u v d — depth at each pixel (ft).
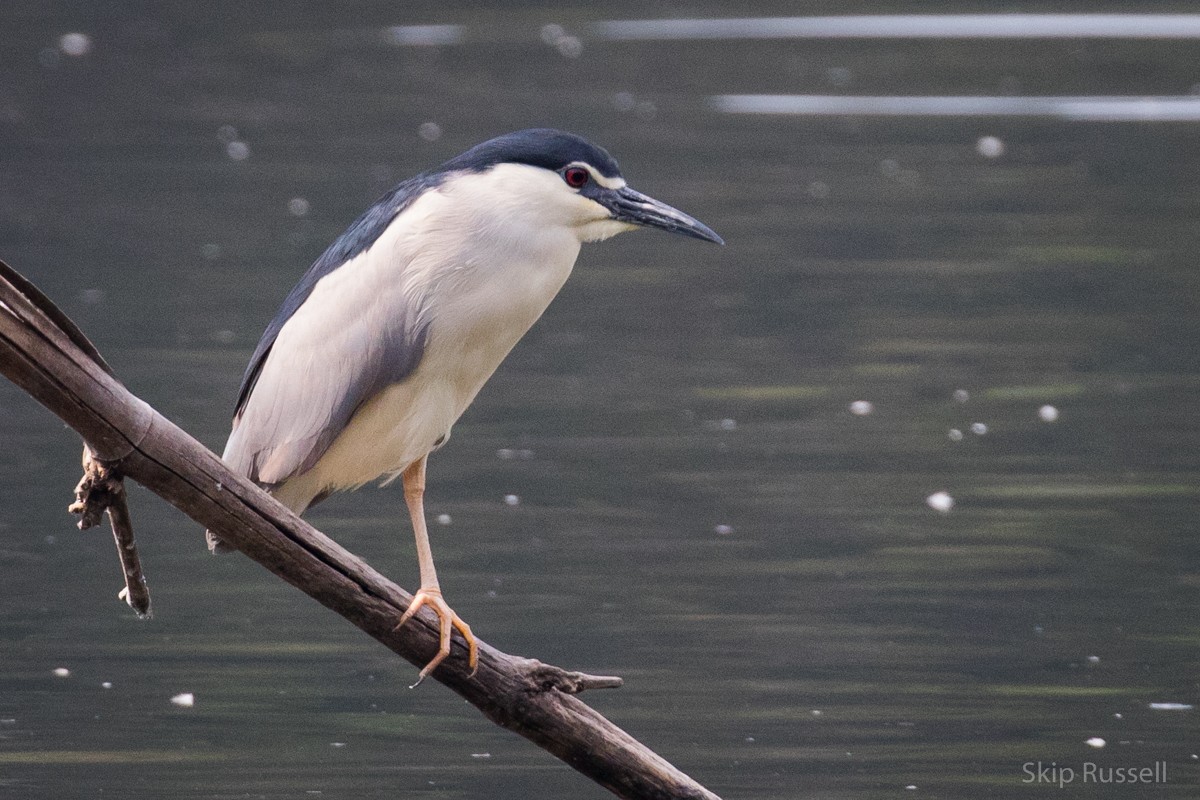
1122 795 30.07
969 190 77.10
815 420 50.75
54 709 33.58
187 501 22.03
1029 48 101.55
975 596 38.96
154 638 37.06
